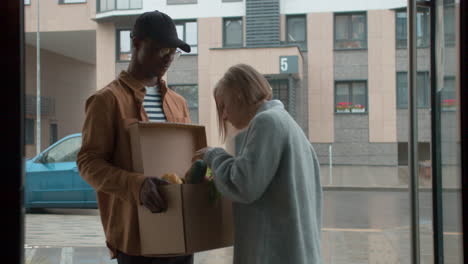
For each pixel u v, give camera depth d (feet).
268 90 6.25
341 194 36.60
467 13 4.45
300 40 67.21
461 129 4.46
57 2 67.26
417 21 7.16
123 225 6.39
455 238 5.46
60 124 79.92
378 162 65.46
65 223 22.65
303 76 67.10
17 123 4.02
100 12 66.08
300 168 5.87
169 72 67.82
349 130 66.28
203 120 66.59
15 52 4.01
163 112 7.07
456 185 5.20
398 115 65.10
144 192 5.77
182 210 5.78
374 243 18.95
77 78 84.48
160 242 5.93
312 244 5.84
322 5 66.23
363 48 65.57
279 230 5.71
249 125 5.82
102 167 6.09
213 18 66.85
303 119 67.26
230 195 5.73
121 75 6.76
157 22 6.60
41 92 76.23
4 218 3.99
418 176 7.30
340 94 66.80
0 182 3.99
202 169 6.10
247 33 66.18
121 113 6.40
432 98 6.49
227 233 6.47
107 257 16.28
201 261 15.81
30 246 17.85
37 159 25.16
